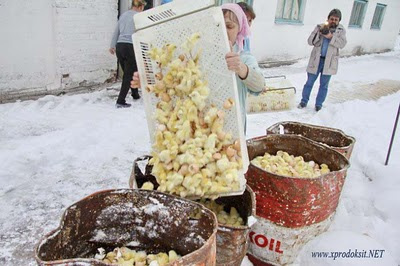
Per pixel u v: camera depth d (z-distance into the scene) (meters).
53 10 6.02
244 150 2.10
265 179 2.35
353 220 3.20
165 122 2.01
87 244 1.90
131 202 1.90
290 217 2.37
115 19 7.08
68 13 6.23
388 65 14.08
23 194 3.47
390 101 8.37
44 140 4.55
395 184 3.77
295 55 12.55
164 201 1.86
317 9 12.68
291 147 3.10
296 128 3.69
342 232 2.36
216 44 1.95
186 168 1.90
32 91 6.09
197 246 1.83
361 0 15.14
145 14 2.05
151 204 1.88
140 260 1.87
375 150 4.86
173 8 1.99
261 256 2.59
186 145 1.93
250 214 2.21
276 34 11.44
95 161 4.23
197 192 1.94
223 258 2.05
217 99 2.02
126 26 5.68
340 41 6.56
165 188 1.96
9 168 3.85
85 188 3.68
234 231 1.97
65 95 6.43
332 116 6.66
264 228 2.48
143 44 2.07
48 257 1.60
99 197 1.85
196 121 1.97
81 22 6.48
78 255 1.86
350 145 3.24
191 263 1.48
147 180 2.49
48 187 3.63
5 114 5.25
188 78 1.94
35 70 6.04
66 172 3.94
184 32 1.99
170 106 2.04
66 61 6.46
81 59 6.71
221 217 2.43
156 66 2.06
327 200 2.39
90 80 7.00
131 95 6.78
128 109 6.04
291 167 2.75
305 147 3.04
